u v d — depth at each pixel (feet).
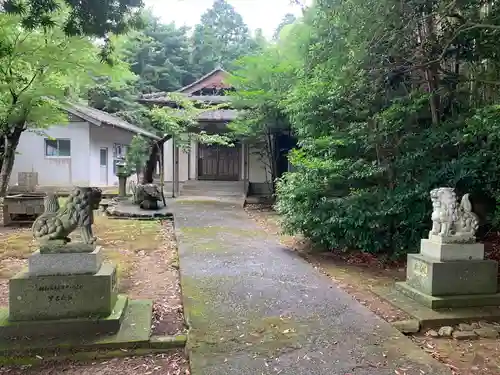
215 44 101.35
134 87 81.15
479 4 19.60
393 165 24.27
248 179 60.23
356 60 20.27
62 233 13.43
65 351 12.30
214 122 58.34
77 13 16.62
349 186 26.76
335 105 26.27
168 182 64.80
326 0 19.36
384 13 18.26
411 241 23.34
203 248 26.17
